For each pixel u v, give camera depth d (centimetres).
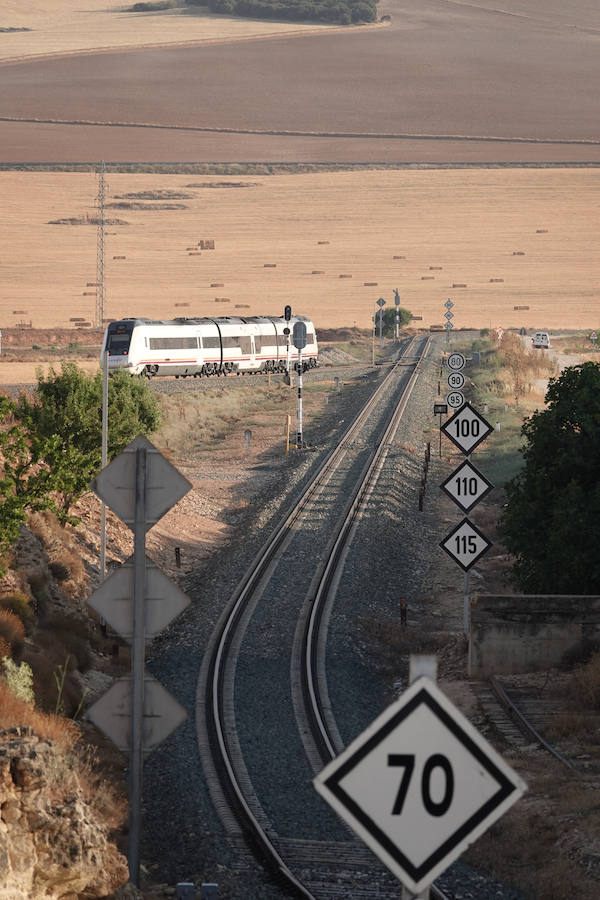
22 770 4356
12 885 4038
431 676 2141
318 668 9238
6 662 7000
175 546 13925
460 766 2136
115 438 13488
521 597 9369
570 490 9925
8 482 8138
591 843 5650
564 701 8488
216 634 10125
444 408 14350
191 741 7475
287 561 12669
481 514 15738
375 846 2136
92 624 10256
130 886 4450
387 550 13450
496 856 5712
